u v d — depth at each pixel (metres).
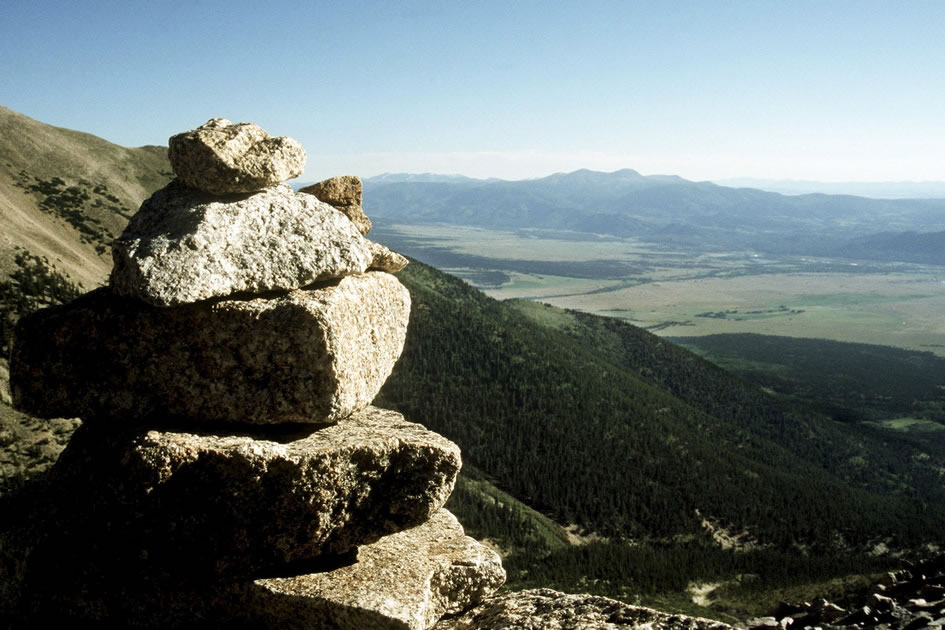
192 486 10.63
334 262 12.21
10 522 11.66
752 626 18.81
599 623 10.48
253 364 11.40
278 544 11.03
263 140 12.86
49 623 10.92
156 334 11.45
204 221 11.66
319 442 11.30
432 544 13.15
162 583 10.98
